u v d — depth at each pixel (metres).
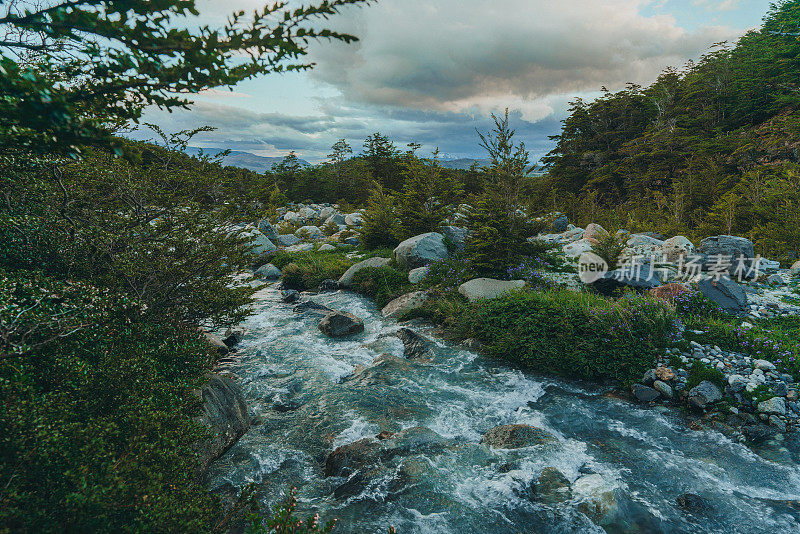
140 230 5.32
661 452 5.26
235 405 5.82
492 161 12.40
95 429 2.64
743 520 4.10
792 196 16.94
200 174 5.63
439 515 4.14
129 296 4.55
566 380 7.38
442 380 7.43
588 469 4.94
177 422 3.46
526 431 5.48
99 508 2.28
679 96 54.38
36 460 2.28
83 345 3.66
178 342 5.07
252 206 6.19
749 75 49.25
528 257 13.02
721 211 20.08
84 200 4.93
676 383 6.68
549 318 8.45
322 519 4.11
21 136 1.98
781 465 4.90
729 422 5.77
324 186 68.31
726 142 40.16
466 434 5.77
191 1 2.01
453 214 18.17
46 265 4.48
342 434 5.73
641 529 3.98
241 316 6.56
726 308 9.10
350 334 10.32
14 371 2.78
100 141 1.96
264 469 4.97
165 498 2.61
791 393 5.99
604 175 46.16
